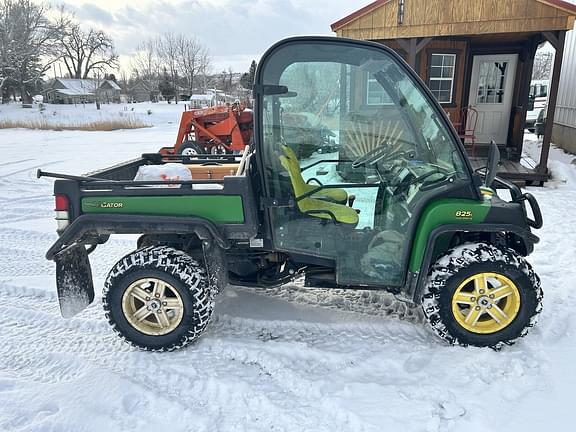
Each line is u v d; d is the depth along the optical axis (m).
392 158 2.72
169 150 6.73
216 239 2.75
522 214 2.64
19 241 4.95
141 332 2.88
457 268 2.69
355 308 3.37
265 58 2.56
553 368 2.61
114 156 11.16
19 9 46.19
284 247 2.89
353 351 2.82
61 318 3.31
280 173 2.78
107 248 4.73
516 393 2.41
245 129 10.06
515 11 6.71
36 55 47.34
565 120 10.54
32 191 7.23
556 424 2.21
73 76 59.47
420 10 7.12
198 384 2.56
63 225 2.83
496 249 2.73
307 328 3.12
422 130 2.65
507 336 2.77
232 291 3.68
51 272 4.13
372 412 2.29
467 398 2.38
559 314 3.20
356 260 2.86
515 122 8.82
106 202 2.79
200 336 3.02
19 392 2.49
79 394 2.48
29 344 2.98
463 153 2.64
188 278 2.79
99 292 3.73
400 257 2.81
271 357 2.75
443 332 2.79
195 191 2.75
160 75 55.50
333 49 2.55
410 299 2.80
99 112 33.09
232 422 2.27
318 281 3.02
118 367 2.73
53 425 2.25
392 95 2.61
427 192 2.68
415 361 2.70
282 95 2.63
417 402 2.35
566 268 4.02
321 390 2.47
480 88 9.05
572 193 6.64
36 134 18.78
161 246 2.98
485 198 2.75
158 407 2.38
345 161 2.76
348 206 2.81
